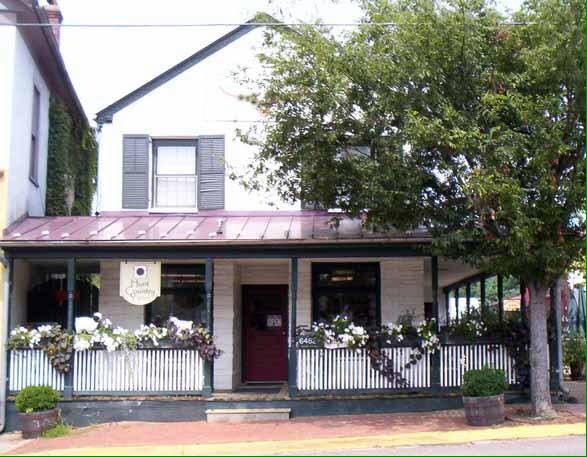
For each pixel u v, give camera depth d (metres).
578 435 10.45
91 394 13.35
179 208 15.87
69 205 18.34
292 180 12.69
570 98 11.05
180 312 15.68
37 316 15.67
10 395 13.26
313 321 15.38
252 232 13.94
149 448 10.52
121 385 13.39
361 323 15.25
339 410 13.33
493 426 11.28
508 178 10.44
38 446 11.26
